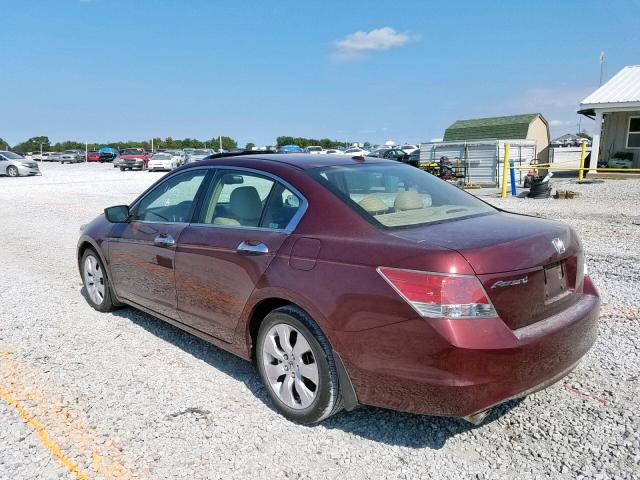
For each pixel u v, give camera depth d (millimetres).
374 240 3027
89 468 2971
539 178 14680
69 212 14062
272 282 3359
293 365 3363
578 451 3006
